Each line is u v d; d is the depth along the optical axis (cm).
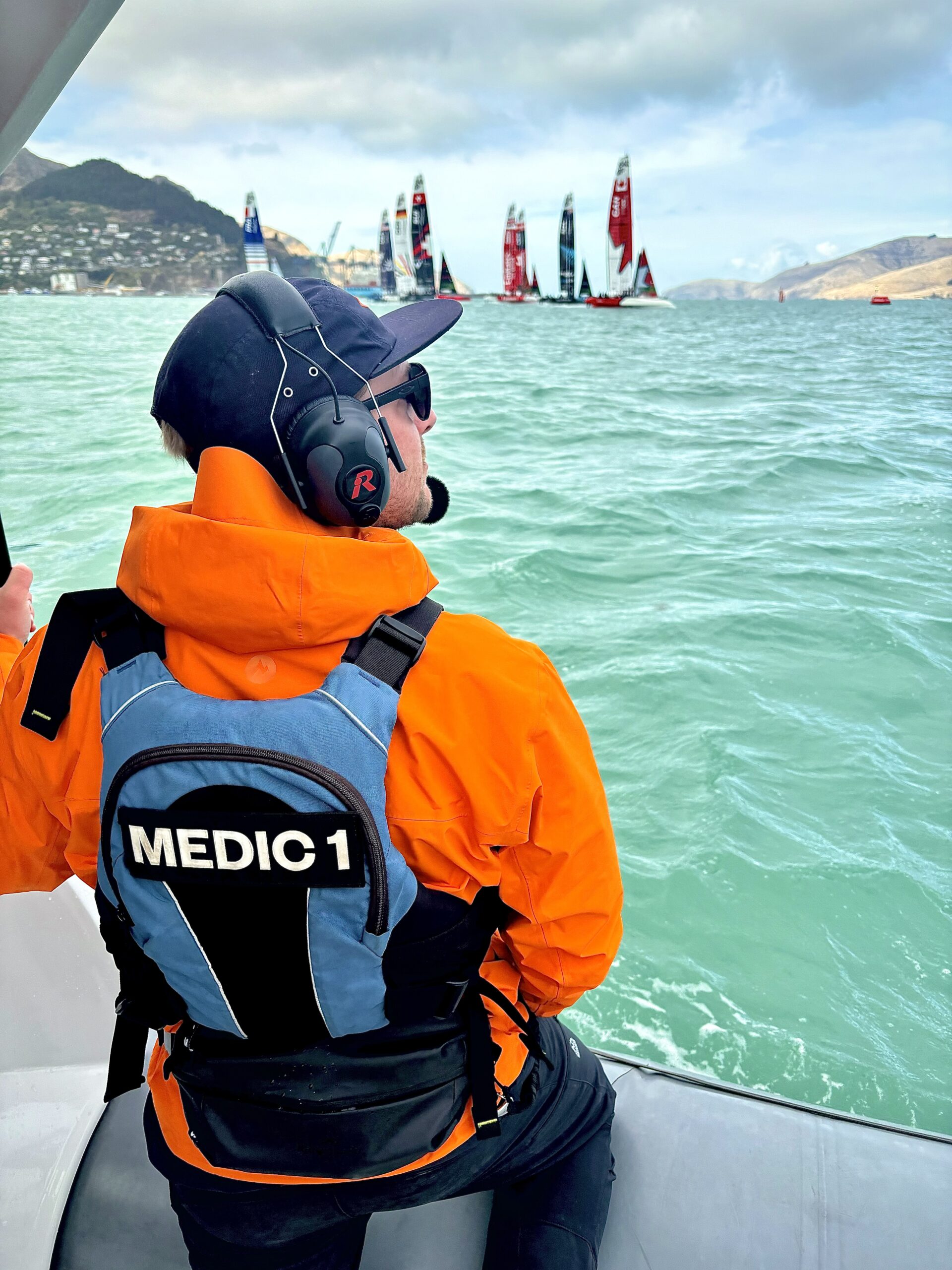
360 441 61
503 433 1047
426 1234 91
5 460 778
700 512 675
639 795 293
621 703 361
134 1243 95
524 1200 87
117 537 552
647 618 455
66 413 1065
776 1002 214
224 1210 73
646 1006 212
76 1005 119
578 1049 91
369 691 58
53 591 469
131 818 59
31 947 122
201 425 62
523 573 520
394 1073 67
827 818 281
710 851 263
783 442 988
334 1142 68
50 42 61
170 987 67
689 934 234
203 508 60
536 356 2409
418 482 75
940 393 1535
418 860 61
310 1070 67
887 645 413
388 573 60
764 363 2212
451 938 64
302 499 62
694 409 1294
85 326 3372
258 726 57
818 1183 98
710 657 403
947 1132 182
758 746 323
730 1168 100
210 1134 70
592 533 609
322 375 61
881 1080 194
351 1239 80
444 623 62
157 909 61
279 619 56
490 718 60
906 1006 213
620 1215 95
